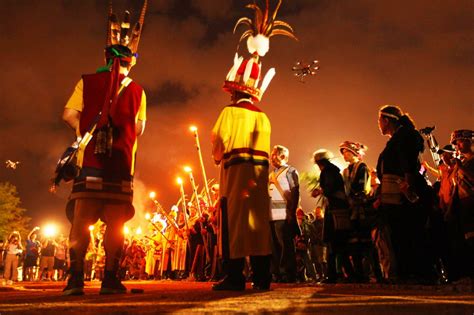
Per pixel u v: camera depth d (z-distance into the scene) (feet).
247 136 12.71
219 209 12.76
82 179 11.62
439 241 16.62
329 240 19.48
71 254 11.42
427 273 14.49
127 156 12.25
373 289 12.51
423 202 14.53
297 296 8.94
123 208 12.02
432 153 20.74
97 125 11.98
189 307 6.81
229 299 8.29
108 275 11.74
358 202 18.90
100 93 12.34
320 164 20.34
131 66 13.38
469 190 15.10
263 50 14.05
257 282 12.61
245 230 12.10
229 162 12.59
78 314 6.14
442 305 6.69
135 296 9.91
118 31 13.37
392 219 14.65
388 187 14.78
